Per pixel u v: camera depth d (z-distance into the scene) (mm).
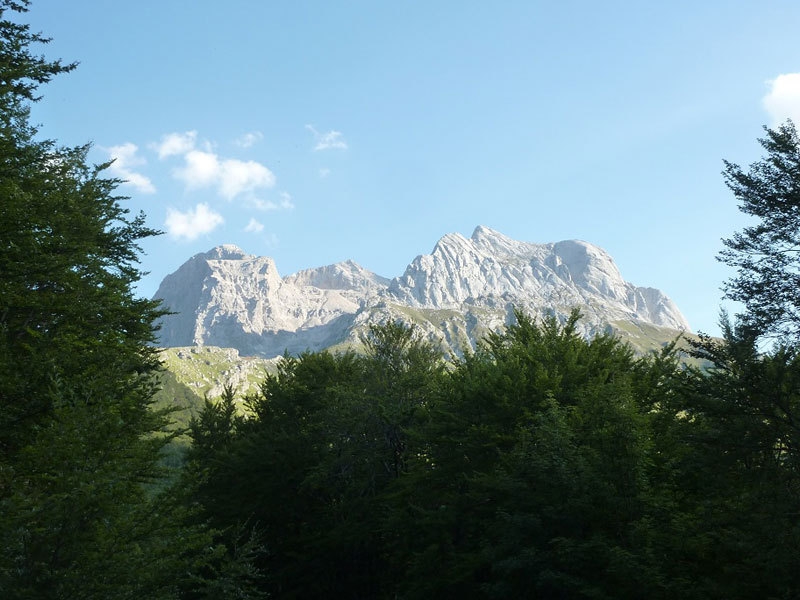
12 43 22172
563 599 25750
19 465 16953
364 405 44438
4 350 20625
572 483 24734
